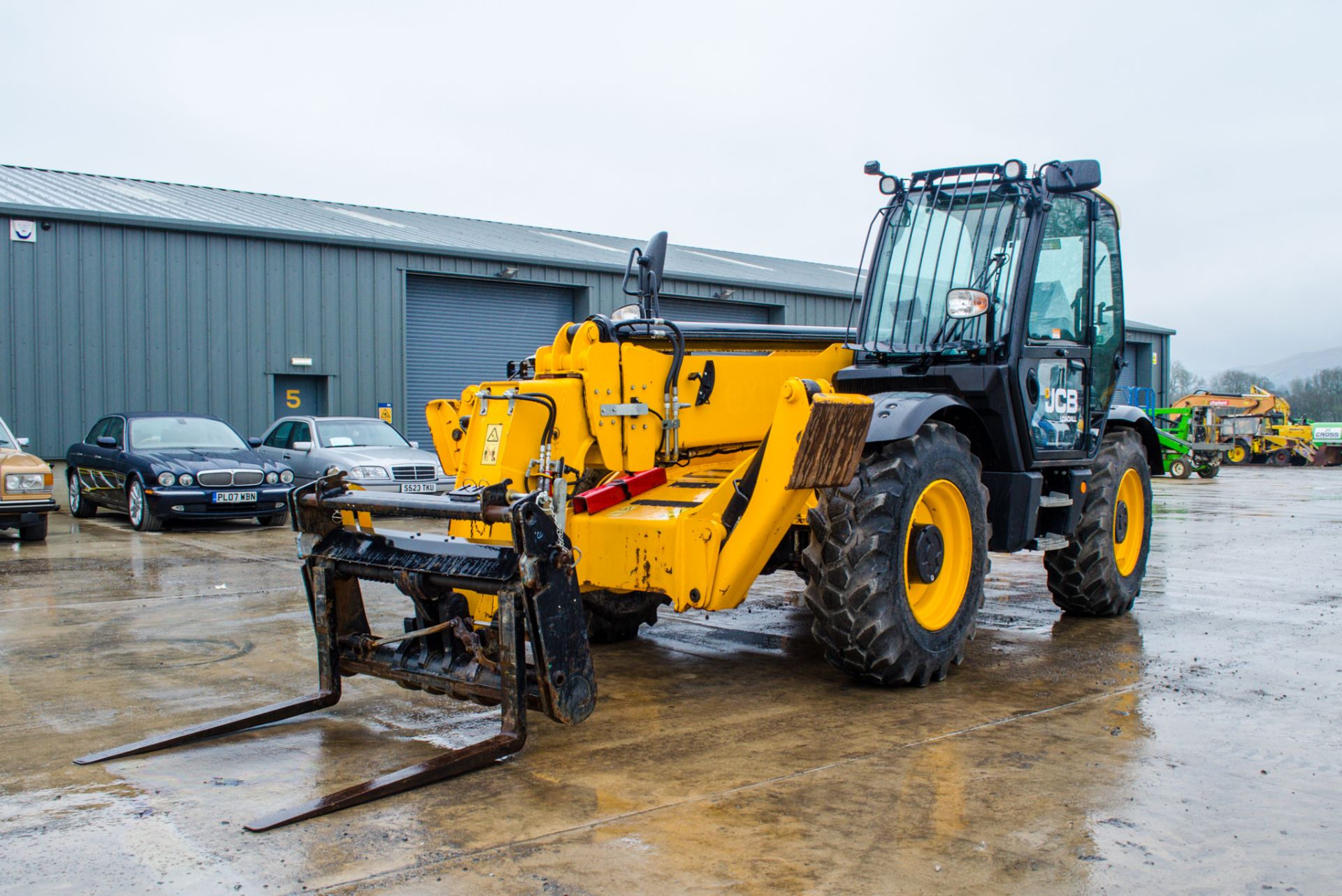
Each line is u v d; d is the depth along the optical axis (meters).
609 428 4.95
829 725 4.16
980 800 3.31
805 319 22.59
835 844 2.97
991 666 5.18
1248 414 29.84
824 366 5.95
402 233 18.91
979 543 5.02
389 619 6.43
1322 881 2.75
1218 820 3.15
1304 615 6.53
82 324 14.92
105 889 2.71
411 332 18.34
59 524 12.19
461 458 4.92
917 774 3.56
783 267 27.03
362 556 4.16
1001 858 2.88
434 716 4.30
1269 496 17.50
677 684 4.86
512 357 19.53
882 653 4.49
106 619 6.37
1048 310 5.73
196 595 7.25
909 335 5.71
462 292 18.91
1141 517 6.71
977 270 5.52
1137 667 5.14
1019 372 5.34
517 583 3.60
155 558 9.19
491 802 3.31
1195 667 5.14
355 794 3.27
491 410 4.81
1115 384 6.39
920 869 2.81
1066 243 5.84
